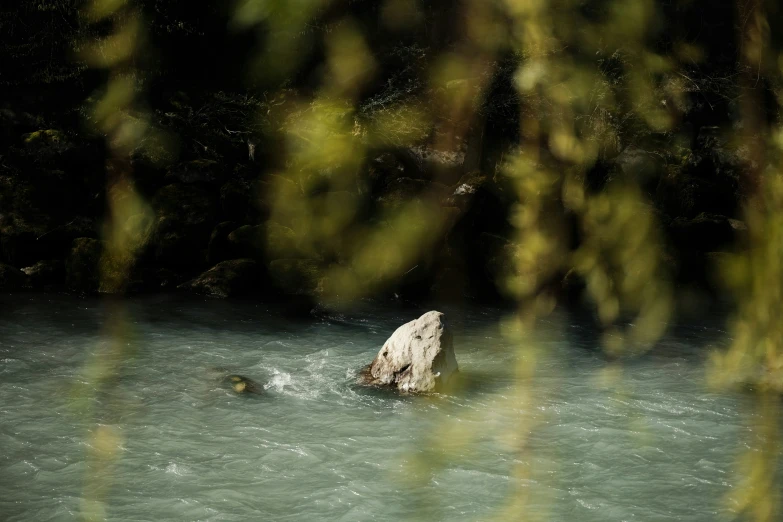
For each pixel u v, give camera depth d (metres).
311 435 25.72
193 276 48.91
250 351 35.38
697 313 41.22
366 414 27.72
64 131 51.53
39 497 21.00
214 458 23.77
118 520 19.89
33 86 50.50
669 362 33.31
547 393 28.88
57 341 35.22
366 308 43.66
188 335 37.44
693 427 26.22
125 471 22.56
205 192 51.19
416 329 31.30
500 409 28.23
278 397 29.30
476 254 46.09
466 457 23.22
